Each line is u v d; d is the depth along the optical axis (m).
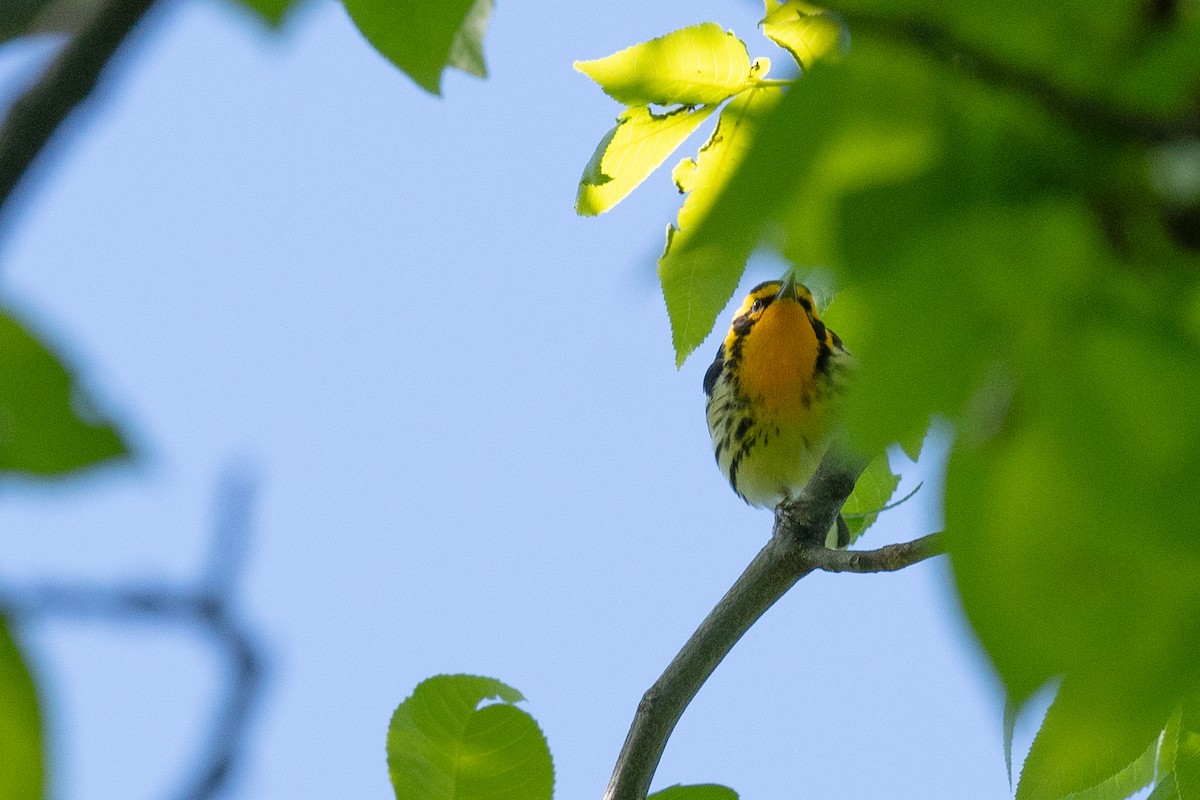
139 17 2.98
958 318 2.89
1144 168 2.82
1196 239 2.85
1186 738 5.40
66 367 2.75
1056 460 2.86
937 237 2.84
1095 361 2.89
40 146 2.97
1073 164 2.84
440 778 6.38
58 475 2.69
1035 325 2.90
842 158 2.89
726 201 2.80
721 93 5.94
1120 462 2.84
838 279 2.85
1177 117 2.70
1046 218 2.86
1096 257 2.89
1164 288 2.90
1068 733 2.92
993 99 2.85
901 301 2.89
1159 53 2.77
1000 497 2.85
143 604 2.81
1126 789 5.58
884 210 2.79
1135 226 2.86
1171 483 2.81
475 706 6.44
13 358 2.73
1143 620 2.75
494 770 6.41
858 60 2.83
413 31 4.18
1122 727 2.82
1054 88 2.71
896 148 2.89
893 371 2.90
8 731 2.83
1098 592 2.77
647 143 6.40
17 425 2.70
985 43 2.87
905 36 2.74
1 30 3.16
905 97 2.86
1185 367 2.86
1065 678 2.76
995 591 2.77
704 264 6.05
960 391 2.90
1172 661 2.76
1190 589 2.76
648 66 5.92
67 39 3.02
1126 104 2.78
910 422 2.90
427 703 6.43
